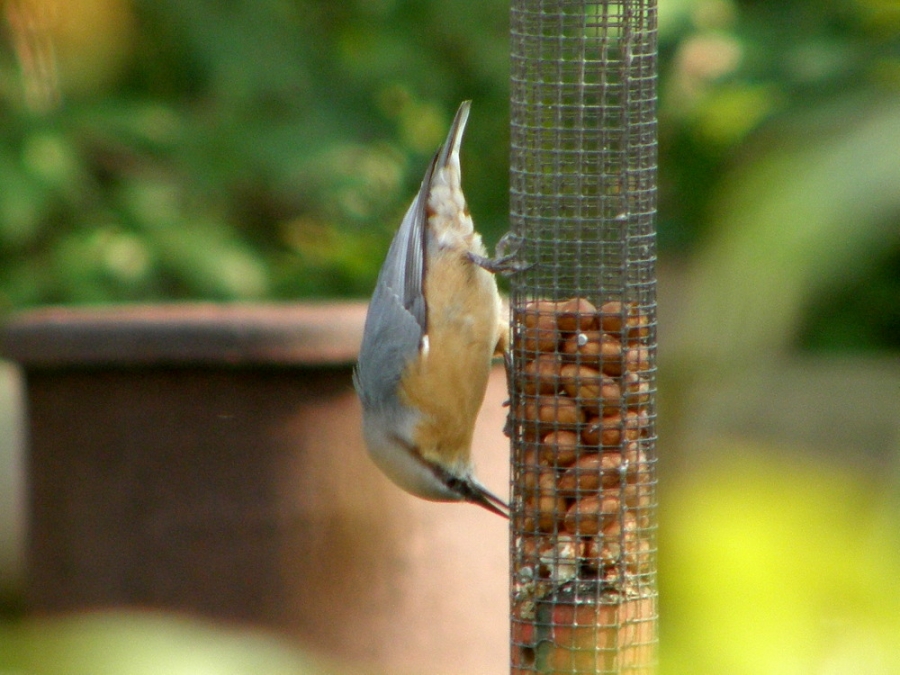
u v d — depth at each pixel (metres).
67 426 11.15
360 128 15.60
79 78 14.41
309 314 10.86
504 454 11.01
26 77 12.27
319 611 10.78
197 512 10.86
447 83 15.77
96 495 11.08
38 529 11.50
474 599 11.00
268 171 15.15
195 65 15.35
